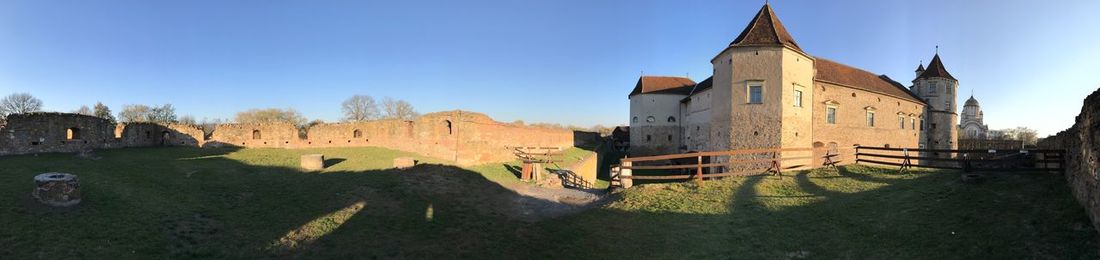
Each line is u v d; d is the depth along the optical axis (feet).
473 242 36.70
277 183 52.75
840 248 30.63
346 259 31.01
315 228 36.76
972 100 270.05
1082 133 29.78
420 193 51.90
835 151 102.32
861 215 36.73
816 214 38.70
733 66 92.58
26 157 57.52
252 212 40.24
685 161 136.67
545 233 39.93
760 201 44.93
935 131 135.74
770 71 88.48
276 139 99.66
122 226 32.14
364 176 59.26
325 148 100.22
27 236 28.32
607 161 156.87
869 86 115.75
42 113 63.98
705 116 120.06
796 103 90.58
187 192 44.62
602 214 45.55
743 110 90.84
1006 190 36.42
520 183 73.00
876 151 114.11
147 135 88.69
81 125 70.33
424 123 97.25
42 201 33.76
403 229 38.78
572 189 71.92
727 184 53.83
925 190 40.73
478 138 94.89
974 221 30.71
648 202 48.39
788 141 87.45
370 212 42.50
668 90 159.02
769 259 30.07
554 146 141.08
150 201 39.06
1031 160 44.21
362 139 107.96
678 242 35.24
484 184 64.69
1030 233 27.04
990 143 150.20
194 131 94.12
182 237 32.07
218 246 31.35
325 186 51.88
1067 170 36.24
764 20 93.56
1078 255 23.62
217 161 67.26
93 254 27.20
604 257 33.27
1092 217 26.02
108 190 40.47
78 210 33.96
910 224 32.68
